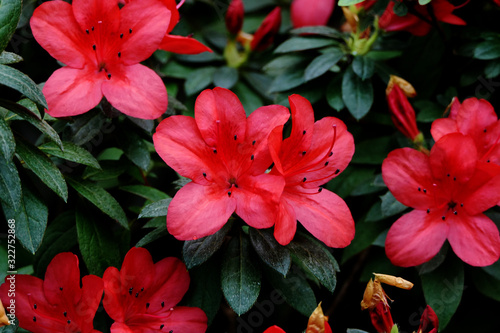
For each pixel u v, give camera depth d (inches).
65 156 17.3
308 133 16.8
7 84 15.8
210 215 16.3
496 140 18.3
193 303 17.9
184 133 16.5
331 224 16.8
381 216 19.6
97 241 18.0
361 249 19.9
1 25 15.9
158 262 17.4
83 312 16.8
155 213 16.9
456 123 18.3
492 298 19.3
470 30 20.1
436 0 19.1
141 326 17.4
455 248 18.0
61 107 17.1
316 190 17.1
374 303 16.9
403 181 18.1
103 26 17.3
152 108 17.2
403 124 19.0
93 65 17.4
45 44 17.1
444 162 17.9
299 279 17.9
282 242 16.3
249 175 16.6
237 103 16.7
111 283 17.0
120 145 18.4
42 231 16.7
